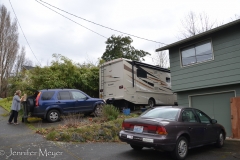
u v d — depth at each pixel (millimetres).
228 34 10250
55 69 14992
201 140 6934
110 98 14008
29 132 8797
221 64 10406
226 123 10594
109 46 31031
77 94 12000
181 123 6293
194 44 11664
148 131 5895
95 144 7633
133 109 15289
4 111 14938
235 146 8219
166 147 5652
